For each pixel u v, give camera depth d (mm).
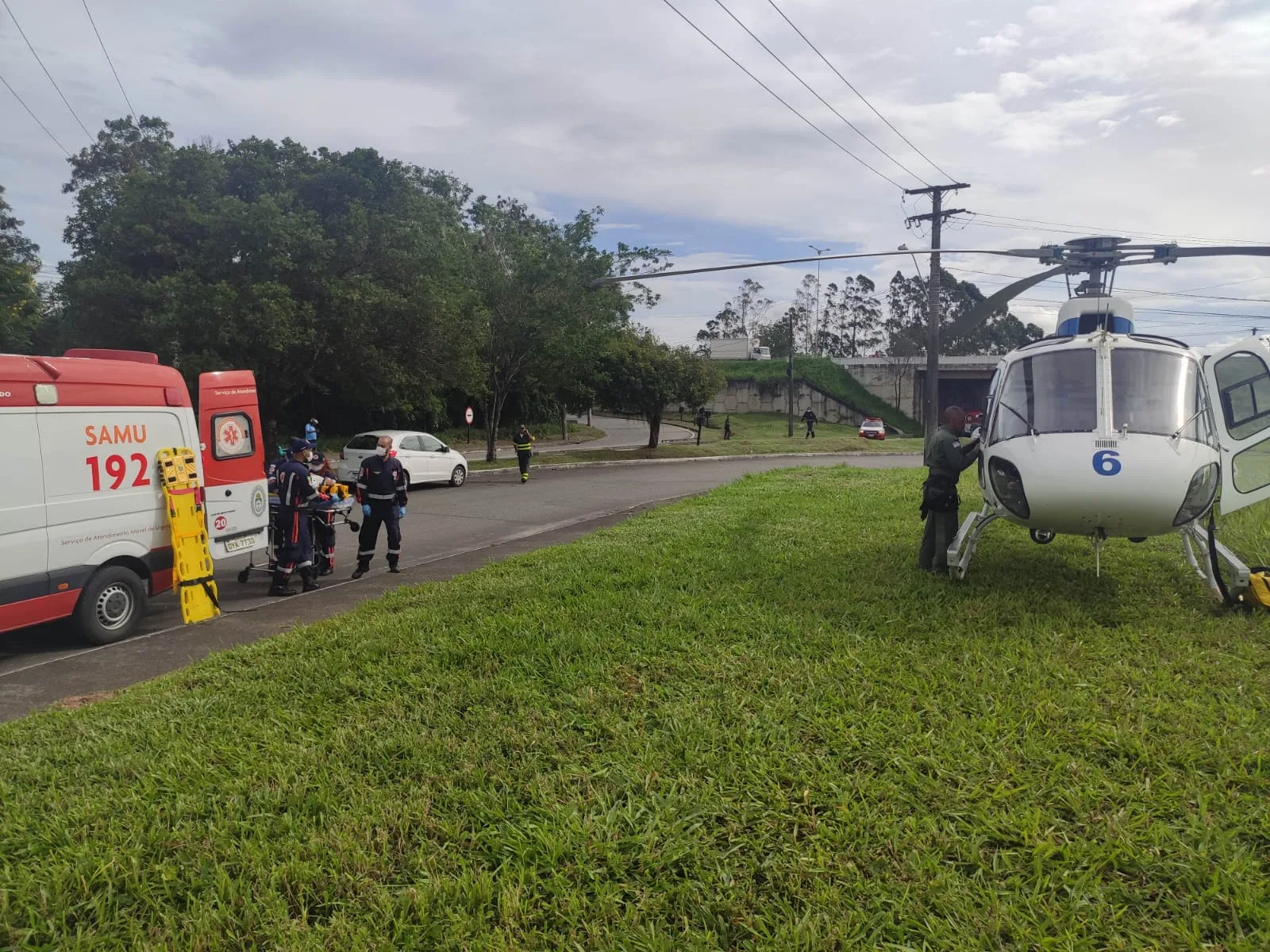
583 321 29812
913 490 15609
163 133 38438
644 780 3822
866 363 75688
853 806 3535
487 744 4289
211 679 5645
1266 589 6098
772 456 39875
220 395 9258
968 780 3711
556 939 2834
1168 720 4285
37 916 3057
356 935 2854
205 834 3566
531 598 7266
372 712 4836
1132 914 2877
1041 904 2896
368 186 24219
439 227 26406
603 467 30781
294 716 4812
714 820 3510
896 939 2793
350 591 9227
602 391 37344
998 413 7148
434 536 13578
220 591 9656
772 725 4328
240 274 21156
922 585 7211
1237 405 6594
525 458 23172
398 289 24422
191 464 8188
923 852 3213
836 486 17062
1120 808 3463
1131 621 6082
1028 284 10484
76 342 21766
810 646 5629
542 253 28797
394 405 28188
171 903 3146
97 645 7270
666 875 3178
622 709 4680
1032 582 7273
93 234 22734
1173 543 8961
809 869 3127
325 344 23500
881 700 4652
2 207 31609
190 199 20688
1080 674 4969
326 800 3766
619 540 10555
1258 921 2764
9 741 4715
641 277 20922
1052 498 6336
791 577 7660
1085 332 7754
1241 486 6582
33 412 6859
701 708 4629
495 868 3291
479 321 27703
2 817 3801
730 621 6238
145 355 8102
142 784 4027
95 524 7289
